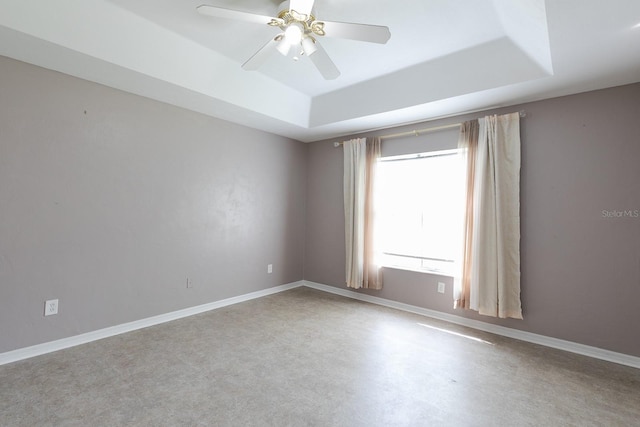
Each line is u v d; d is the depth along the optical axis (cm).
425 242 378
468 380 223
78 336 268
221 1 213
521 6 179
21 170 237
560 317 280
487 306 306
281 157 454
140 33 238
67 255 261
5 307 232
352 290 431
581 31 179
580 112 274
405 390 209
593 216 267
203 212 360
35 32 199
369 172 404
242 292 405
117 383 209
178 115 334
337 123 387
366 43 259
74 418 174
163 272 325
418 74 300
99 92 276
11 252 234
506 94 282
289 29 192
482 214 310
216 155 371
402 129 388
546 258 287
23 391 197
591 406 195
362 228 410
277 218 450
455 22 229
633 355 248
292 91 363
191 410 183
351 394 203
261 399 196
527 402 199
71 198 262
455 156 355
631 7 155
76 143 264
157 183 318
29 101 239
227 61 296
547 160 288
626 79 247
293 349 267
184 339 283
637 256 249
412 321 340
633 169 251
